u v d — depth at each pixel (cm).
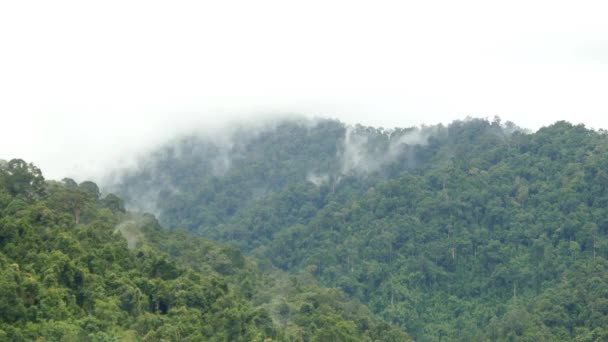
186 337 12100
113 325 11538
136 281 12950
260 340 13050
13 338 10362
